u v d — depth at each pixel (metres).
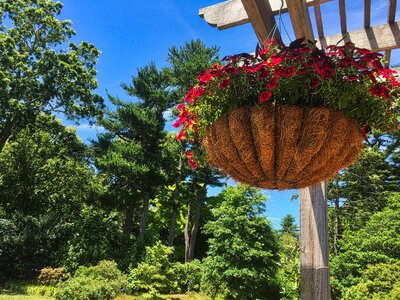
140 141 16.02
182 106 1.77
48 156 15.50
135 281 10.63
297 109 1.31
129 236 14.73
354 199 12.03
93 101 14.92
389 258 8.87
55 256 12.22
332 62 1.32
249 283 10.20
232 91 1.43
